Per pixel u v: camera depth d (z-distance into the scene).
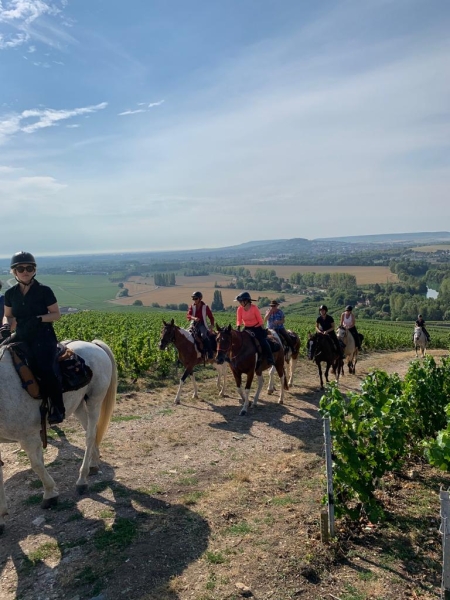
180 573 4.39
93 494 6.05
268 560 4.54
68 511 5.59
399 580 4.25
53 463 7.11
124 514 5.52
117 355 14.53
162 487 6.32
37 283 5.36
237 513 5.53
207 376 14.84
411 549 4.78
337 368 13.91
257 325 10.78
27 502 5.80
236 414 10.42
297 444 8.36
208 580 4.27
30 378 5.14
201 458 7.55
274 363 10.84
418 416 7.75
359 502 5.57
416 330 24.50
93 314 45.62
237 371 10.43
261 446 8.23
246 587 4.15
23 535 5.08
